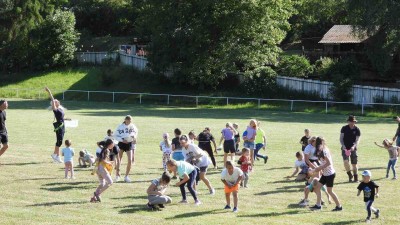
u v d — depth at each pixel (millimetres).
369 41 58219
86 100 65812
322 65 62625
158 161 24594
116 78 70375
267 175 21875
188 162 18031
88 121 40531
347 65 59969
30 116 43812
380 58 57344
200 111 52812
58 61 75688
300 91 61875
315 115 49375
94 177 20656
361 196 18281
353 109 54062
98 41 83438
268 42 64875
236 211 16078
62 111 23172
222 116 47156
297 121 43344
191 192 16906
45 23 75750
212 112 51656
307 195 16797
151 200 16141
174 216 15453
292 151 27969
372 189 15133
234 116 47312
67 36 75875
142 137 32344
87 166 22719
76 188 18828
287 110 54250
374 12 53438
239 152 25375
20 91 68312
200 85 65438
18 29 75375
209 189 18453
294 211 16219
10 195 17625
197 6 63375
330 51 69000
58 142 23188
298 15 77562
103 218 15094
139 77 70062
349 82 57875
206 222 14844
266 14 63531
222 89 66250
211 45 64625
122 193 18250
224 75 64750
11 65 76750
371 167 23531
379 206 16891
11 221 14562
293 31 79938
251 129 23250
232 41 64312
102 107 56500
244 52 63250
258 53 64062
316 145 16516
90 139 30703
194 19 64125
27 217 15000
